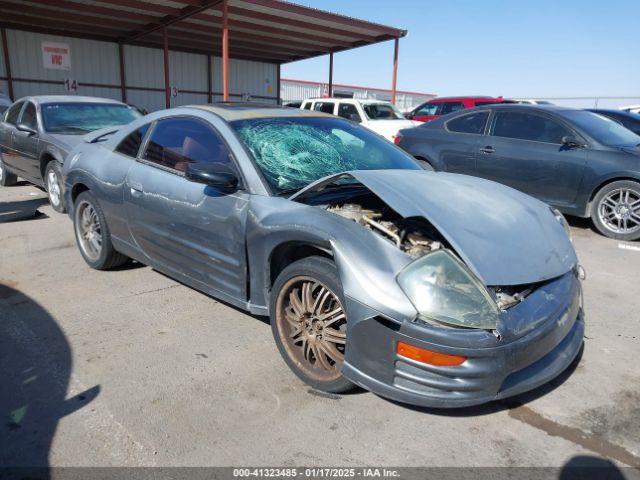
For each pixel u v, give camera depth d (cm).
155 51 1922
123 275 423
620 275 450
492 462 212
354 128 385
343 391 252
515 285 228
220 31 1650
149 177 352
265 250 272
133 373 273
